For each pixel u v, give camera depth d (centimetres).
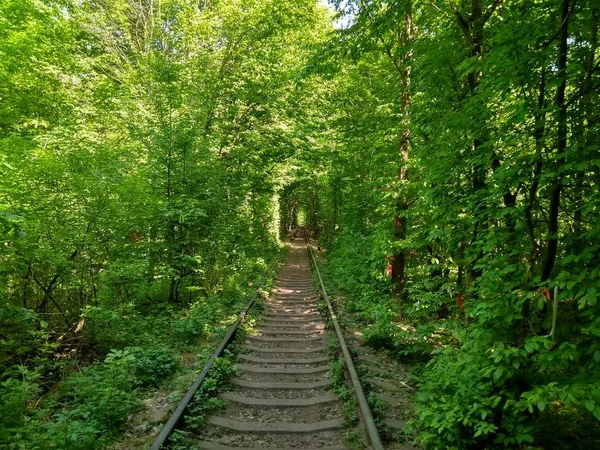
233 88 1462
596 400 249
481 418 323
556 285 285
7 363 567
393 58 861
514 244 368
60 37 1208
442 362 417
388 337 735
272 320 1012
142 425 447
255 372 638
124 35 1598
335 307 1093
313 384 582
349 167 1522
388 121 925
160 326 823
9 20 947
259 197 2080
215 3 1498
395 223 913
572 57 301
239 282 1320
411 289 718
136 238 894
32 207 652
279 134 1678
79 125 1098
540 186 301
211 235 1079
